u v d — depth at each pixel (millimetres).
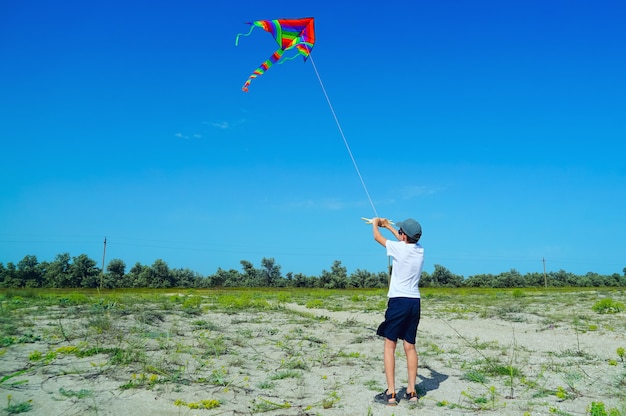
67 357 5781
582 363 6270
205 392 4594
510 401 4465
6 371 5031
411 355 4520
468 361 6535
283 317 11906
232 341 7730
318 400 4484
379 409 4211
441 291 38094
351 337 8695
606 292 30875
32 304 12555
